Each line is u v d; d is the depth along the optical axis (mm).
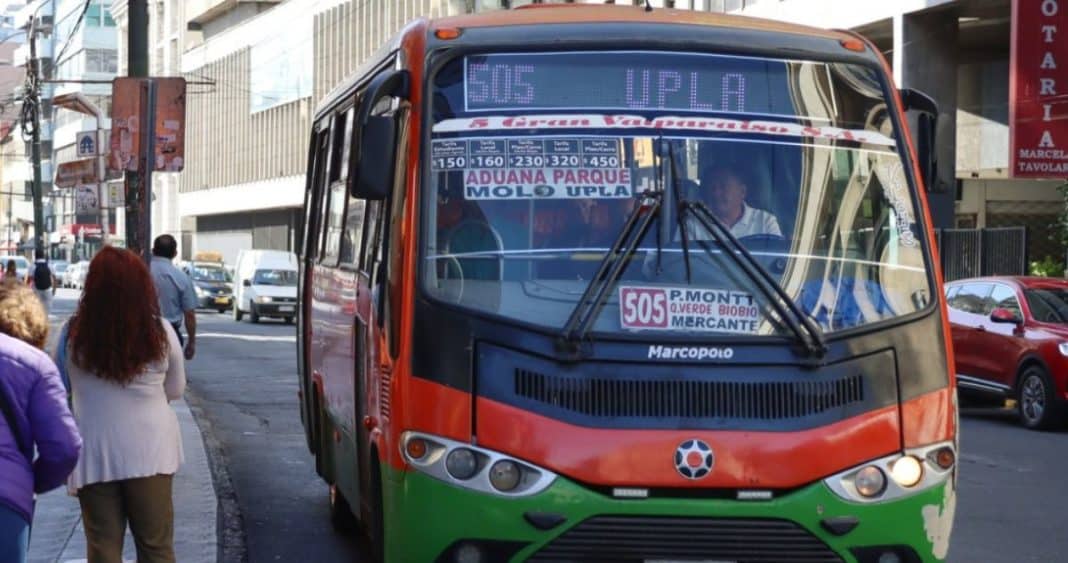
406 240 6723
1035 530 10586
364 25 60438
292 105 70312
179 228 95312
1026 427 18078
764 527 6355
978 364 19219
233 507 11492
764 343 6527
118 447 6723
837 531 6395
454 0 50906
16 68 111875
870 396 6570
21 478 5441
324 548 9930
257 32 76000
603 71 7059
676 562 6320
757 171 6949
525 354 6430
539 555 6312
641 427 6348
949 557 9562
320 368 10766
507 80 7020
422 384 6465
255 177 76250
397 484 6527
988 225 35625
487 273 6637
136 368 6711
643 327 6508
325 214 10875
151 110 13477
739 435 6375
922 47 31141
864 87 7262
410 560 6434
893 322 6723
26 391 5492
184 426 15961
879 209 7055
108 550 6797
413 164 6848
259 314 45312
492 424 6352
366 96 6867
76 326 6746
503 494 6285
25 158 107562
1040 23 25734
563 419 6340
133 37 15602
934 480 6621
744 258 6672
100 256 6770
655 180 6848
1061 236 27141
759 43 7219
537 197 6801
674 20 7348
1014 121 25812
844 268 6852
